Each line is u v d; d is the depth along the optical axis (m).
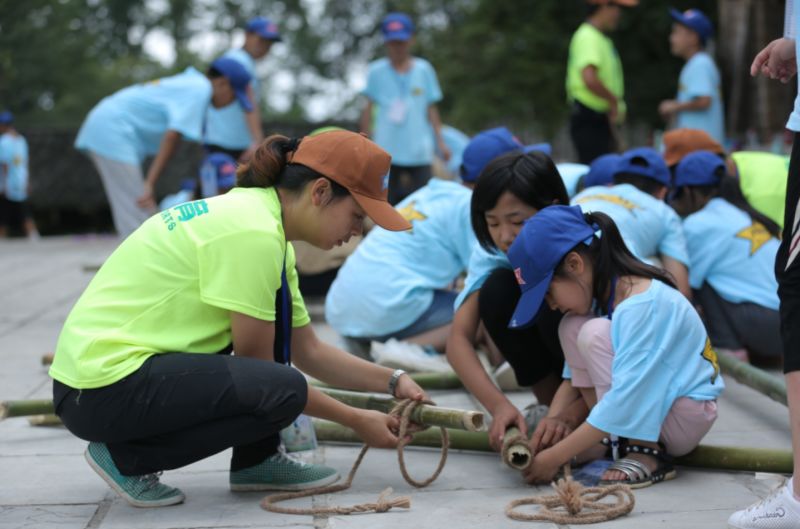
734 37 10.62
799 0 2.33
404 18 7.75
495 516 2.60
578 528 2.49
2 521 2.63
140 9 29.25
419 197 4.53
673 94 12.76
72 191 14.81
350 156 2.61
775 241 4.39
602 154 7.29
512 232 3.02
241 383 2.52
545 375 3.24
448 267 4.41
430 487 2.87
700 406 2.80
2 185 13.11
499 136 4.29
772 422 3.55
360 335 4.47
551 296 2.80
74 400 2.57
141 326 2.57
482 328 4.21
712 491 2.77
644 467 2.83
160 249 2.60
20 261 9.93
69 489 2.89
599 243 2.78
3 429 3.56
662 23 12.17
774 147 9.28
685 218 4.61
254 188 2.68
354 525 2.55
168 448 2.61
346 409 2.75
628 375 2.70
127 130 6.71
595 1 7.17
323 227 2.65
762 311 4.27
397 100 7.85
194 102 6.65
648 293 2.75
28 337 5.44
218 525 2.56
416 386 2.89
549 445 2.86
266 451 2.84
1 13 16.53
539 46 13.61
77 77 20.59
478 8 14.16
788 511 2.30
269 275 2.55
